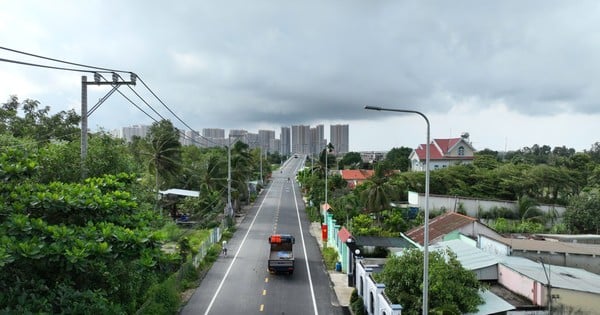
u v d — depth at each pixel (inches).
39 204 424.8
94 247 386.3
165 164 1877.5
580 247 961.5
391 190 1786.4
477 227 1180.5
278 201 2883.9
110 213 467.5
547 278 693.3
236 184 2322.8
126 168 969.5
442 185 2327.8
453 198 1959.9
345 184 2728.8
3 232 380.8
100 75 769.6
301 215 2308.1
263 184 3855.8
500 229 1604.3
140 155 2037.4
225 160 2304.4
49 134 1423.5
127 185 577.0
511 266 803.4
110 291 557.0
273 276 1154.7
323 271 1212.5
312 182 2748.5
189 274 1098.7
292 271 1167.6
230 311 885.8
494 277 834.2
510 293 768.3
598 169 2239.2
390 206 1803.6
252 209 2517.2
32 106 1497.3
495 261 850.8
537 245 964.6
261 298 971.3
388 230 1620.3
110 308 507.5
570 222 1669.5
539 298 691.4
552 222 1807.3
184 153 2571.4
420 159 3356.3
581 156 2655.0
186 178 2447.1
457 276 702.5
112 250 401.7
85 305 446.9
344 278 1131.3
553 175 2180.1
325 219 1756.9
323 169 3107.8
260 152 3821.4
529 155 4067.4
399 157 3993.6
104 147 935.0
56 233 384.5
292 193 3336.6
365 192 1801.2
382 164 1820.9
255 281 1106.7
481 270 829.8
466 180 2373.3
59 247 374.3
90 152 884.6
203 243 1331.2
